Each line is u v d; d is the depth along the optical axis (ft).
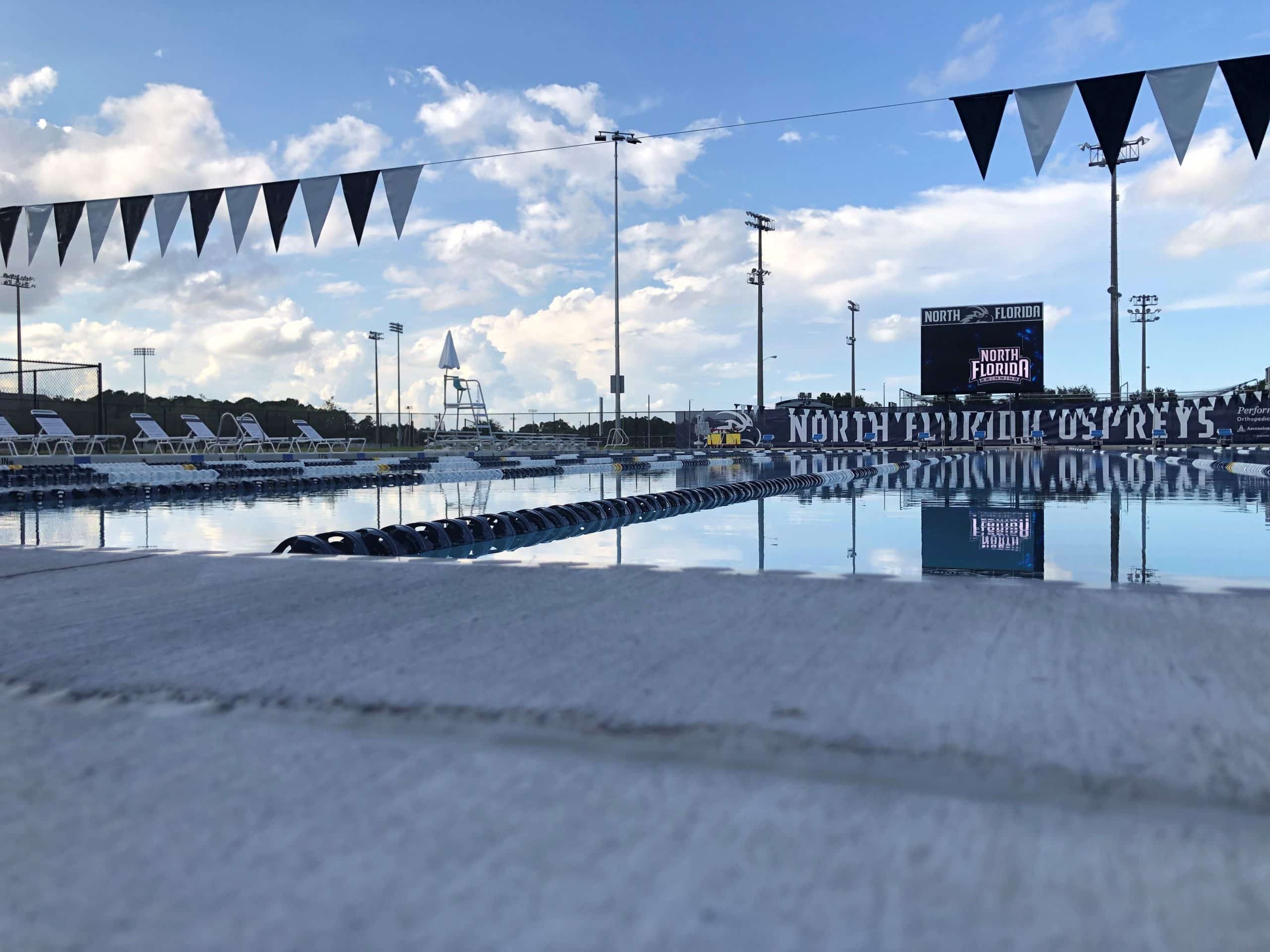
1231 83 15.79
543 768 3.59
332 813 3.18
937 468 56.44
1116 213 111.86
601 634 5.94
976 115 17.47
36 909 2.57
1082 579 13.41
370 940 2.35
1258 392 98.12
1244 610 6.37
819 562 15.69
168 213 22.50
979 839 2.91
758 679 4.75
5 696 4.77
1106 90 16.60
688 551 17.51
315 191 21.38
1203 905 2.49
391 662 5.31
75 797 3.39
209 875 2.74
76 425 70.79
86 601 7.51
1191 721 4.00
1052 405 106.93
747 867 2.72
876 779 3.44
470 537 20.22
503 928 2.39
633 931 2.36
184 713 4.45
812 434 111.55
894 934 2.33
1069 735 3.83
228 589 8.02
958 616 6.28
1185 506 26.58
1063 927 2.37
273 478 42.50
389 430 149.18
